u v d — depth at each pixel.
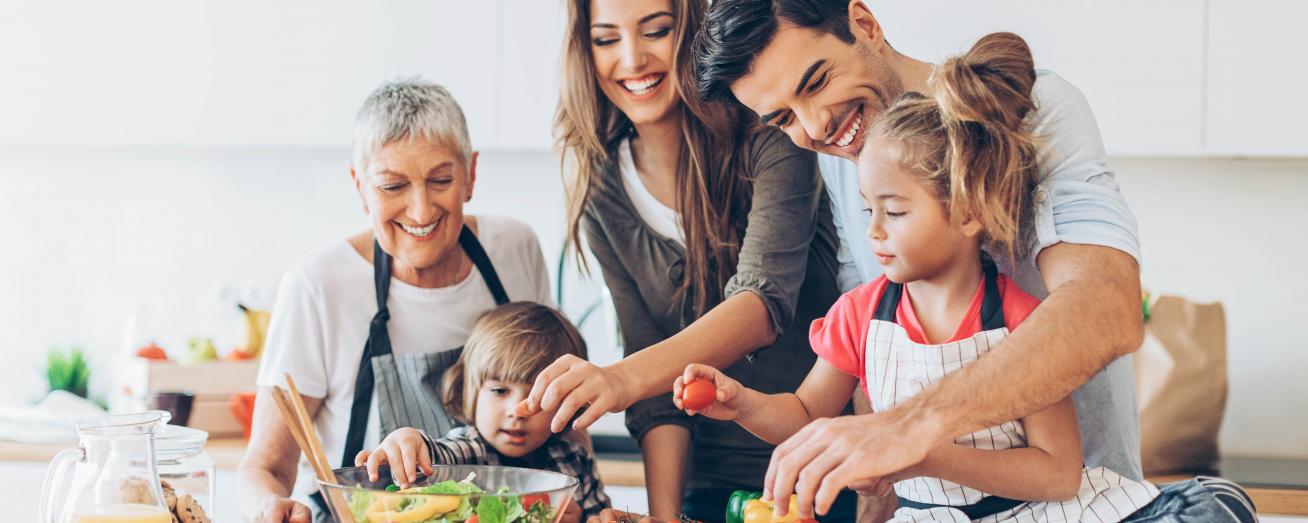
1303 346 2.42
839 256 1.87
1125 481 1.31
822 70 1.53
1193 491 1.25
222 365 2.58
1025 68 1.43
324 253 1.82
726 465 1.98
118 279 2.86
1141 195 2.46
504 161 2.67
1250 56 2.14
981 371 1.20
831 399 1.50
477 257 1.86
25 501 2.41
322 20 2.44
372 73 2.43
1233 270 2.44
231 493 2.33
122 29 2.51
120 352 2.85
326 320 1.78
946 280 1.37
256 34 2.47
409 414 1.79
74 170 2.87
